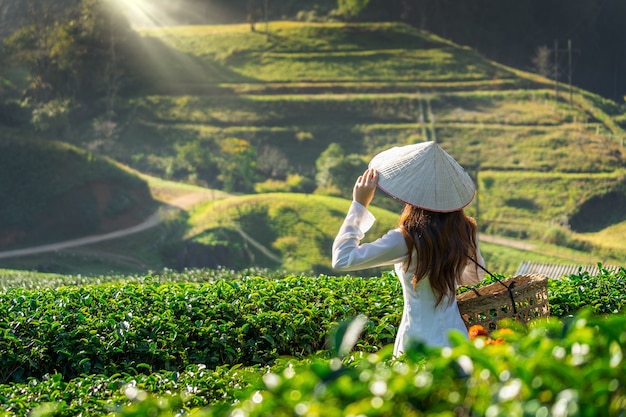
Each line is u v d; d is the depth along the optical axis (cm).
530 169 8938
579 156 9144
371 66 10975
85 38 10188
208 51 11069
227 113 9900
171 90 10250
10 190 7806
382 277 988
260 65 10900
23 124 9219
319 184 8719
